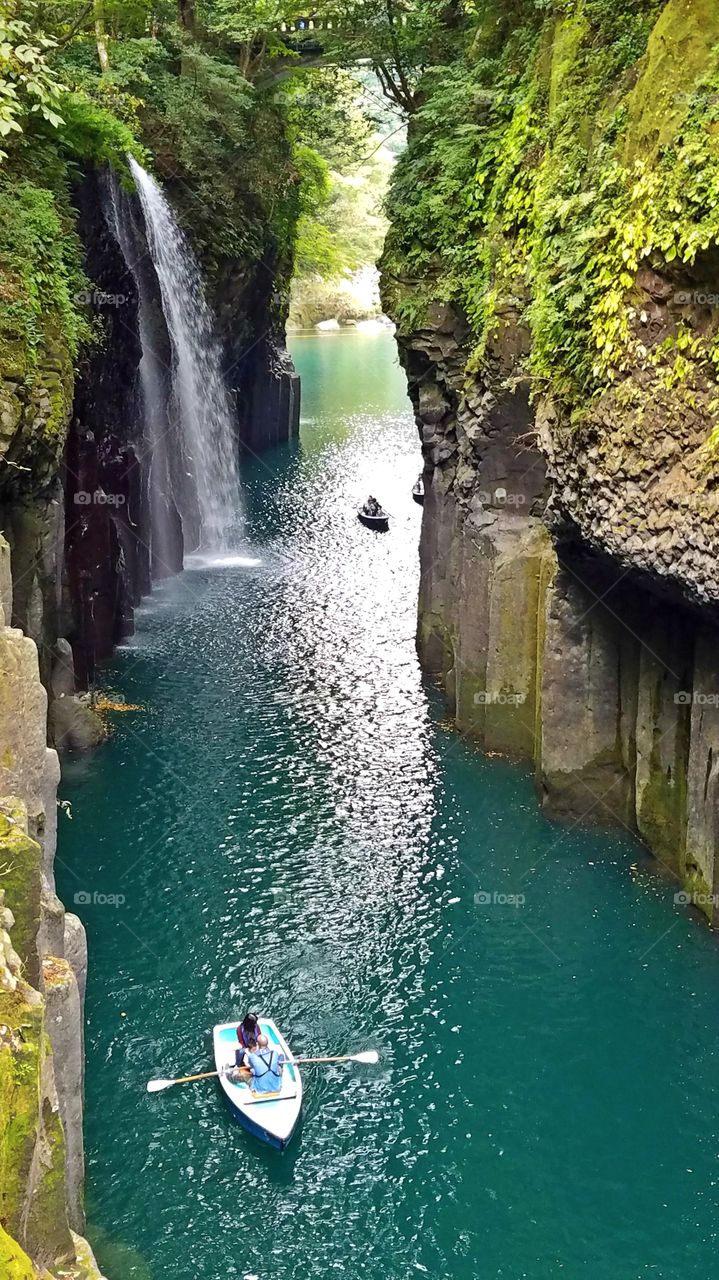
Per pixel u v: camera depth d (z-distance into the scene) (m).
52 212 22.91
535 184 20.16
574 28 19.17
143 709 25.50
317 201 57.62
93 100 28.58
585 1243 12.98
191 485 38.06
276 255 48.75
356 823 21.05
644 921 18.17
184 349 38.00
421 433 27.28
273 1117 14.20
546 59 20.92
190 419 38.88
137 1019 16.27
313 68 39.94
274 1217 13.25
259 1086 14.66
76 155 26.03
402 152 27.33
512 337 21.11
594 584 19.64
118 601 29.06
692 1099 14.96
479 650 23.81
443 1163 14.02
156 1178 13.71
